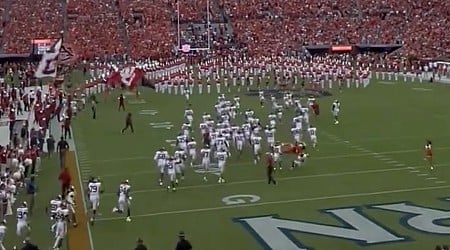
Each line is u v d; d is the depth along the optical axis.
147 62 66.12
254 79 60.59
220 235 20.02
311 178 26.53
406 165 28.30
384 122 39.09
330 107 45.03
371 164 28.61
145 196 24.59
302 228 20.41
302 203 23.09
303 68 58.66
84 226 21.27
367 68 59.97
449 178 26.00
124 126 38.75
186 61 68.44
